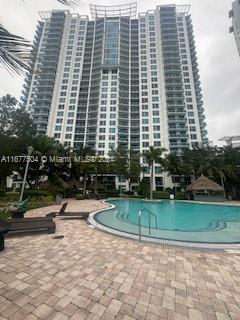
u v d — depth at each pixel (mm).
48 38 64188
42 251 4648
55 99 57688
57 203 17203
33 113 57250
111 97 58969
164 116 55375
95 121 58281
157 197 33219
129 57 66062
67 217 9555
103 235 6277
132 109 61906
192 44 67875
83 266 3846
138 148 55875
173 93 60531
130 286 3127
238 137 62344
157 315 2455
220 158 36344
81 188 34938
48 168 29672
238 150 39281
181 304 2699
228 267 3945
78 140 55812
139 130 58594
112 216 11672
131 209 18125
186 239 6699
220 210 18125
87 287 3055
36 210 12711
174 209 18719
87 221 8562
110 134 54594
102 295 2844
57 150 29453
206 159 37219
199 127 55219
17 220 6609
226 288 3152
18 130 23172
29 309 2477
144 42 66188
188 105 57844
